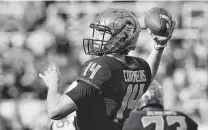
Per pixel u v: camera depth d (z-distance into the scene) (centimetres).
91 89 898
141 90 985
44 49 3180
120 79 930
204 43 3369
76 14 3338
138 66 997
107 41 952
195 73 3241
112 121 932
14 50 3158
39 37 3231
